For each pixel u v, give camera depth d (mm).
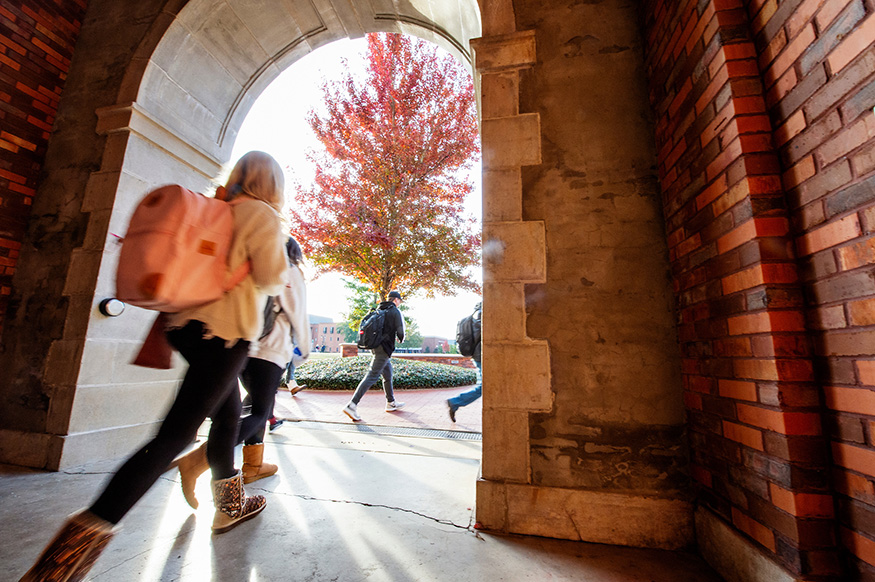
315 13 3615
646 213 1940
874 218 939
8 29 2840
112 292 2734
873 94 936
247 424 1912
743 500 1328
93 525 986
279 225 1388
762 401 1224
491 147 2117
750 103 1320
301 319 1986
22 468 2400
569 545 1624
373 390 7199
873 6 933
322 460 2672
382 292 9961
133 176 2881
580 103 2123
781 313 1175
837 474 1076
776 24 1265
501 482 1765
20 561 1367
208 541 1529
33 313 2717
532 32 2225
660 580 1395
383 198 9734
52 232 2836
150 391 2957
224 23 3320
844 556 1050
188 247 1117
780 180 1249
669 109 1856
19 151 2871
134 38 3105
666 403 1753
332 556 1461
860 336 984
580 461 1748
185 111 3326
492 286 1947
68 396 2500
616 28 2213
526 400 1827
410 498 2035
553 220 1986
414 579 1343
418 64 9812
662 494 1677
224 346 1276
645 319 1836
